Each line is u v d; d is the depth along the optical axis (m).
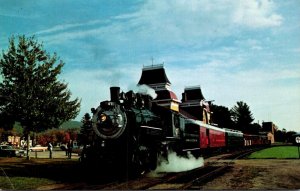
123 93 15.32
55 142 83.88
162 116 18.81
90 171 14.14
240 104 123.69
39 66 23.45
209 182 12.25
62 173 15.29
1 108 22.70
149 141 16.00
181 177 13.89
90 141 14.61
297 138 24.78
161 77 55.50
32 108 22.47
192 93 70.75
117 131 14.09
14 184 11.92
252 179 13.05
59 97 23.89
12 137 66.31
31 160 24.34
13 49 23.14
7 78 23.03
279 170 16.05
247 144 62.47
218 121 104.88
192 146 24.05
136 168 13.78
